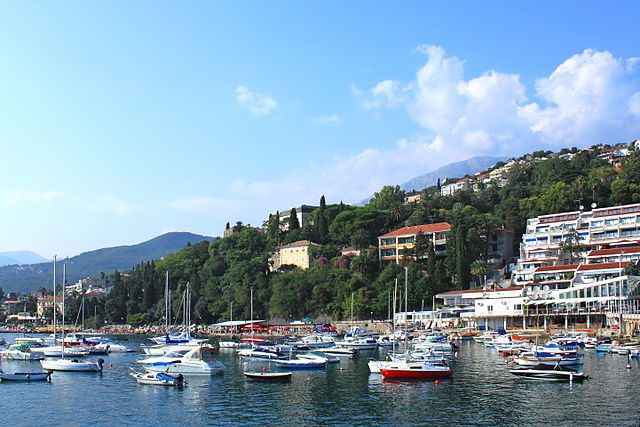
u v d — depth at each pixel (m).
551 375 82.25
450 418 59.81
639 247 166.38
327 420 59.53
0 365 109.19
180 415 62.72
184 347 103.56
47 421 60.97
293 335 169.88
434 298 180.25
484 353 118.75
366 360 111.38
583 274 159.12
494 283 173.00
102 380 86.62
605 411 61.41
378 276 195.75
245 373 86.19
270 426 57.75
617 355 109.88
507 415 60.59
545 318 153.75
